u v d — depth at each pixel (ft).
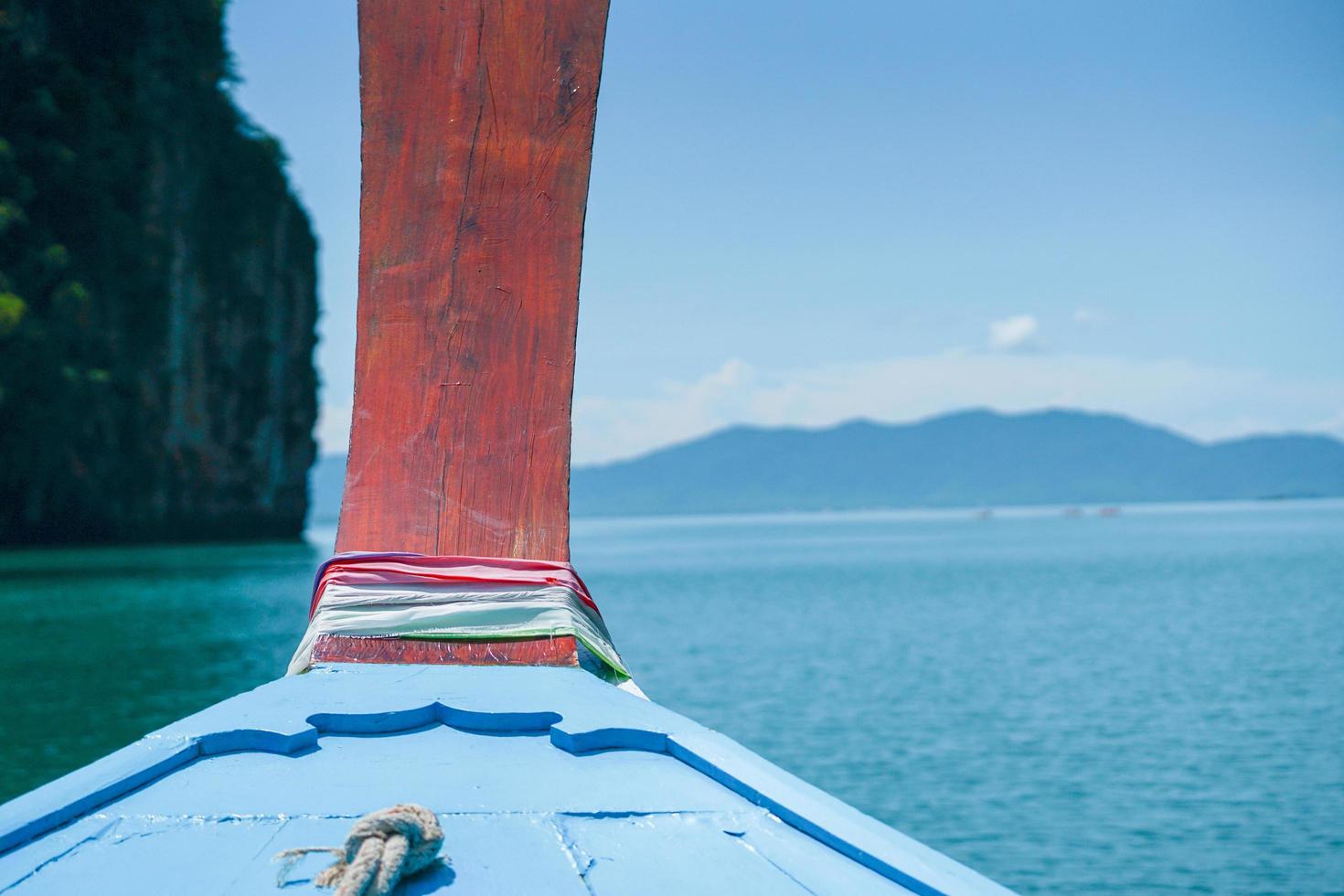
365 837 7.48
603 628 15.61
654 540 570.46
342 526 15.96
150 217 254.68
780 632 119.75
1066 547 357.00
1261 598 156.25
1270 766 53.01
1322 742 58.75
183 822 8.63
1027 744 58.75
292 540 329.72
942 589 183.62
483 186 16.93
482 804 9.15
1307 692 76.38
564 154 17.10
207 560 206.08
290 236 340.59
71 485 230.89
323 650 14.14
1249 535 435.53
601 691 12.55
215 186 293.84
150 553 229.45
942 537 508.12
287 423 340.39
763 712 69.05
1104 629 120.26
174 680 67.97
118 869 7.73
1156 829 42.50
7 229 205.05
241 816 8.77
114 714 56.65
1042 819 44.01
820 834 8.47
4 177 203.21
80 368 221.87
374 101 16.88
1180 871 37.60
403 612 14.47
